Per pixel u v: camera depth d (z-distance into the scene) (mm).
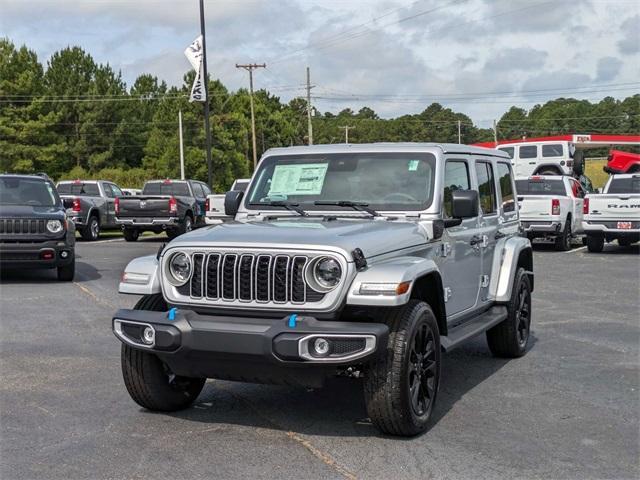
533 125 137875
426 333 5613
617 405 6410
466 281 7055
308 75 70250
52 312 10852
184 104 77875
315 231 5480
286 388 6926
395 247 5617
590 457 5145
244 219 6609
